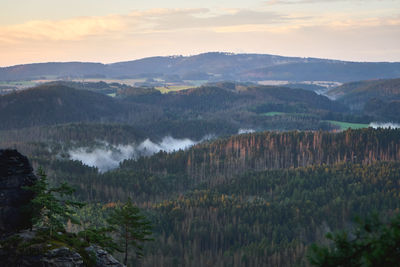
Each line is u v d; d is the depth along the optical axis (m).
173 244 168.00
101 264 45.75
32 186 45.22
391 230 16.72
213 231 186.88
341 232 18.09
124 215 55.25
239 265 152.75
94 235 50.09
